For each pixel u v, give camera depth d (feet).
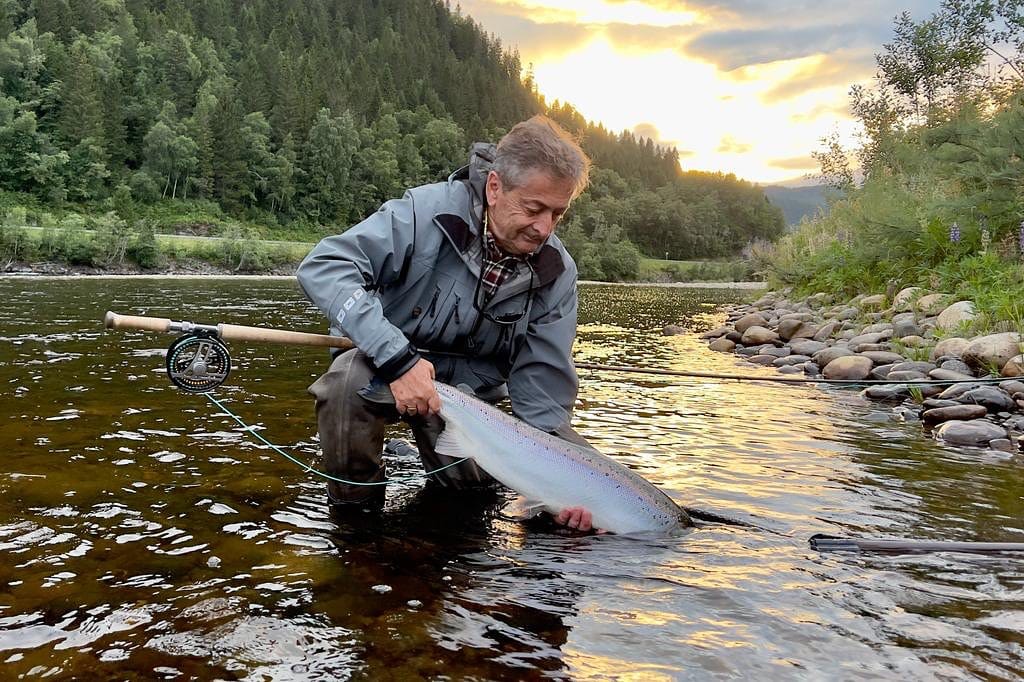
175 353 9.82
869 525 10.72
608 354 33.22
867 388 22.50
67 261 135.44
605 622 7.44
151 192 280.10
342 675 6.26
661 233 526.57
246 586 7.93
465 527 10.25
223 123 307.37
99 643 6.63
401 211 10.46
